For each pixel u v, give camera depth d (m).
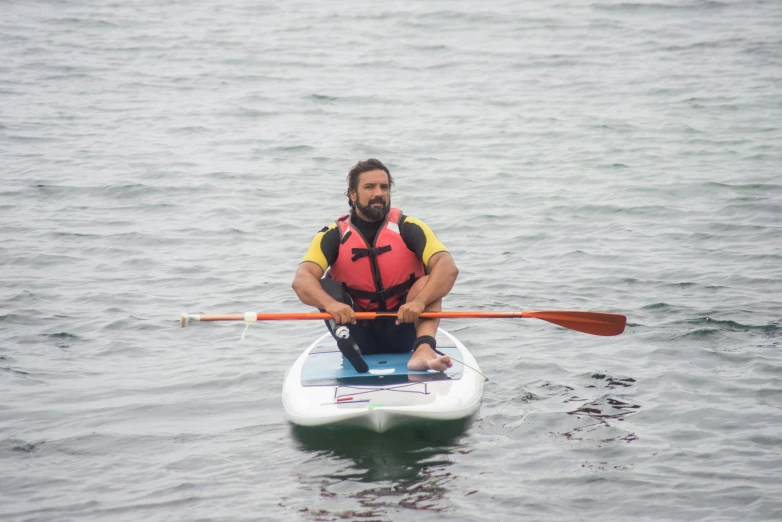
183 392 10.01
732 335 11.19
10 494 7.66
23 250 15.93
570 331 11.68
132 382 10.34
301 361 9.84
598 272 14.17
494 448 8.27
